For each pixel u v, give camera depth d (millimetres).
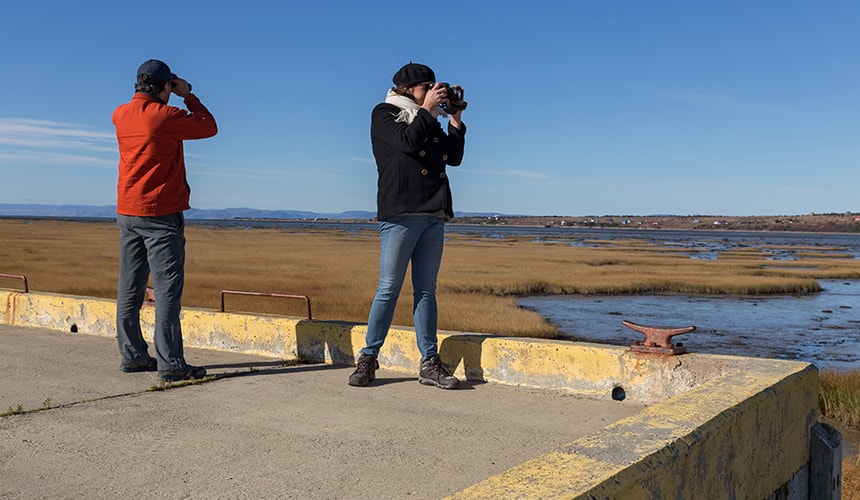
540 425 2979
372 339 3730
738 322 24766
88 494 2221
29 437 2824
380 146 3555
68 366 4238
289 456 2588
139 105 3803
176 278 3846
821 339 21344
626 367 3287
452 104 3479
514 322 21516
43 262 40750
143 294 4129
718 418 2008
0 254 47344
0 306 6012
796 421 2641
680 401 2197
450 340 3895
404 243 3568
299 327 4426
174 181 3871
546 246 88688
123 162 3846
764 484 2348
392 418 3096
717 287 36094
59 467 2471
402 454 2607
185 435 2852
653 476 1588
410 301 25266
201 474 2395
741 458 2145
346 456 2584
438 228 3684
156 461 2533
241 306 23953
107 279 31016
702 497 1875
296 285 31062
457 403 3344
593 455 1628
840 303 31453
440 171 3578
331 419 3082
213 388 3691
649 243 112750
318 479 2346
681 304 30219
